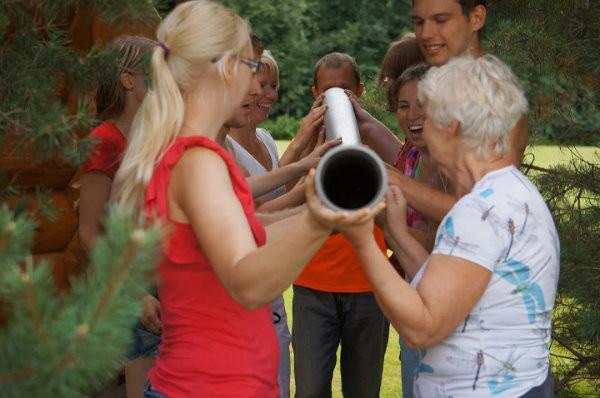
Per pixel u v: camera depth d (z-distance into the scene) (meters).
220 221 2.16
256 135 4.67
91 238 3.36
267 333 2.47
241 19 2.48
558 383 4.60
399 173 3.16
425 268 2.49
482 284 2.36
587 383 4.81
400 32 32.97
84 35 3.90
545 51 4.34
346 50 32.62
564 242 4.36
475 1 3.42
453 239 2.38
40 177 3.84
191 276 2.34
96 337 1.51
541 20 4.37
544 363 2.48
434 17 3.39
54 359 1.50
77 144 2.43
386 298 2.28
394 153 4.23
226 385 2.37
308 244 1.95
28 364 1.52
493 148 2.48
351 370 4.64
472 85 2.44
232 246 2.12
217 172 2.26
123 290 1.56
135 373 3.50
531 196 2.47
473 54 3.50
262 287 2.01
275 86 4.54
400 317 2.29
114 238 1.55
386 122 6.26
